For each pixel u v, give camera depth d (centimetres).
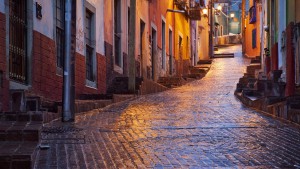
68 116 1082
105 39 1830
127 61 2148
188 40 4059
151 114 1289
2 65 970
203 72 3509
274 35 1967
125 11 2123
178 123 1098
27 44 1131
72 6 1083
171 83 2655
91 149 761
